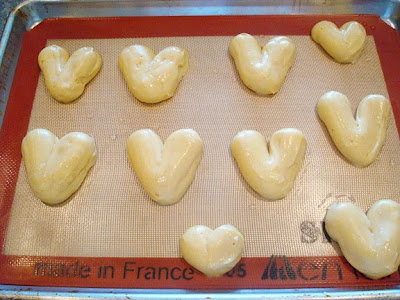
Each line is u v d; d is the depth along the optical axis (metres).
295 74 0.37
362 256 0.28
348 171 0.33
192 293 0.29
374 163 0.33
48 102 0.36
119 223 0.32
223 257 0.29
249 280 0.29
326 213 0.31
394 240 0.29
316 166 0.33
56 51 0.37
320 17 0.40
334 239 0.30
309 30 0.39
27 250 0.31
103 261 0.30
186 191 0.33
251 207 0.32
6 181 0.33
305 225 0.31
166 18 0.40
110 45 0.39
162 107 0.36
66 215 0.32
